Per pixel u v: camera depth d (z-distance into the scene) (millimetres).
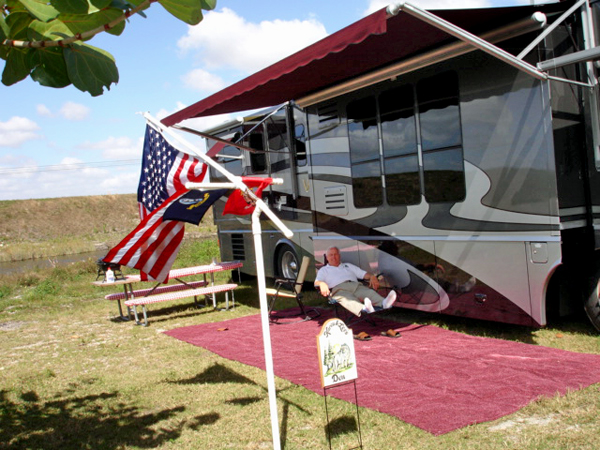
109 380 5312
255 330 6918
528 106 4961
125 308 9492
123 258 4199
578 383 4078
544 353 4863
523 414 3660
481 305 5523
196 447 3633
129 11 1891
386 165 6469
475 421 3578
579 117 5160
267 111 9133
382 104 6449
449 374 4551
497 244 5320
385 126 6430
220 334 6855
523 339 5391
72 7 1716
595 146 5008
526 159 5016
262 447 3533
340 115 7090
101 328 7992
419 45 5613
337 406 4066
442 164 5793
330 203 7398
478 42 4266
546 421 3521
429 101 5871
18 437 4059
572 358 4664
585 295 5320
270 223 9500
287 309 8156
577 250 5215
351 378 3314
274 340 6324
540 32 4977
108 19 1891
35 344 7273
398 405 3969
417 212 6121
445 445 3301
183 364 5652
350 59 5824
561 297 5402
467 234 5605
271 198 9297
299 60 4773
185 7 1762
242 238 10711
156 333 7309
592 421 3449
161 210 4121
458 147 5617
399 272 6441
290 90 7145
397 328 6320
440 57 5566
